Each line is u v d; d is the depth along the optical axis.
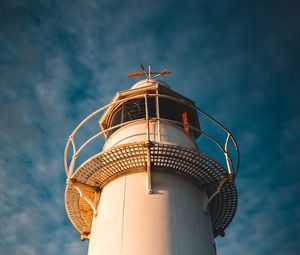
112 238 10.17
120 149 11.27
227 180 12.02
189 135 13.90
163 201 10.79
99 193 12.48
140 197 10.87
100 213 11.38
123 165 11.71
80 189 12.18
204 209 11.78
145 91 14.80
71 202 13.19
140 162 11.58
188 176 12.14
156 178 11.40
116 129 14.20
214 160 11.72
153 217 10.34
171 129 13.24
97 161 11.74
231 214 13.57
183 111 15.23
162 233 10.01
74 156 12.47
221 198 13.00
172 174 11.77
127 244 9.82
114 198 11.26
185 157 11.59
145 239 9.84
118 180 11.79
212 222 13.80
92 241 10.93
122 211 10.67
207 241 10.77
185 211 10.91
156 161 11.55
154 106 14.36
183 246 9.95
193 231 10.55
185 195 11.40
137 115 14.14
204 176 12.20
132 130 12.94
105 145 13.80
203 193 12.32
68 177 12.30
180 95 15.20
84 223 14.11
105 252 9.98
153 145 11.20
